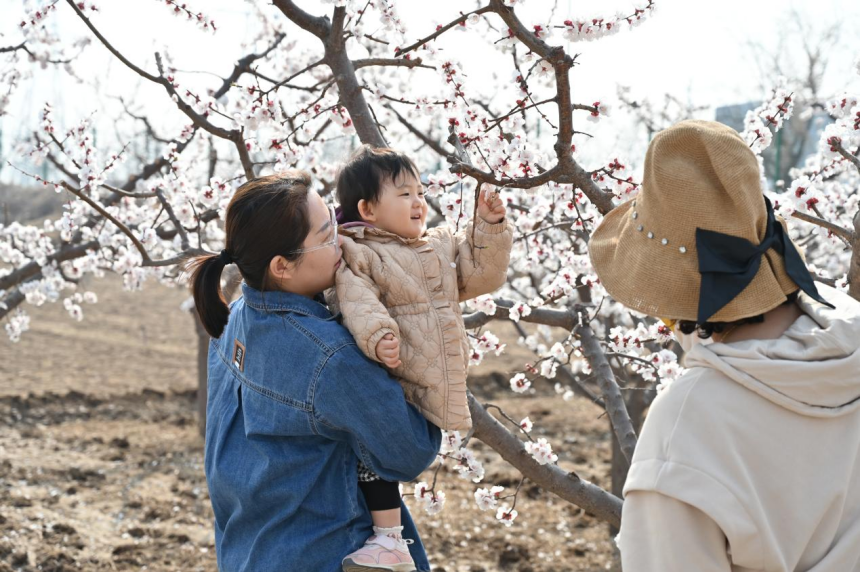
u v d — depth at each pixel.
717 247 1.33
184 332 14.33
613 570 5.92
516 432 9.20
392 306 1.82
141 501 6.81
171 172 4.18
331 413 1.64
